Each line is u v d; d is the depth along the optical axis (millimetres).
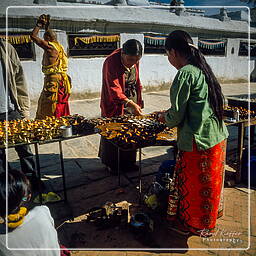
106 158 3705
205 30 13430
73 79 10016
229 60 15359
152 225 2547
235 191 3307
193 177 2229
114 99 3289
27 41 8570
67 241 2459
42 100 4340
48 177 3711
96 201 3104
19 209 1451
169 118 2158
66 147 5027
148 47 11906
